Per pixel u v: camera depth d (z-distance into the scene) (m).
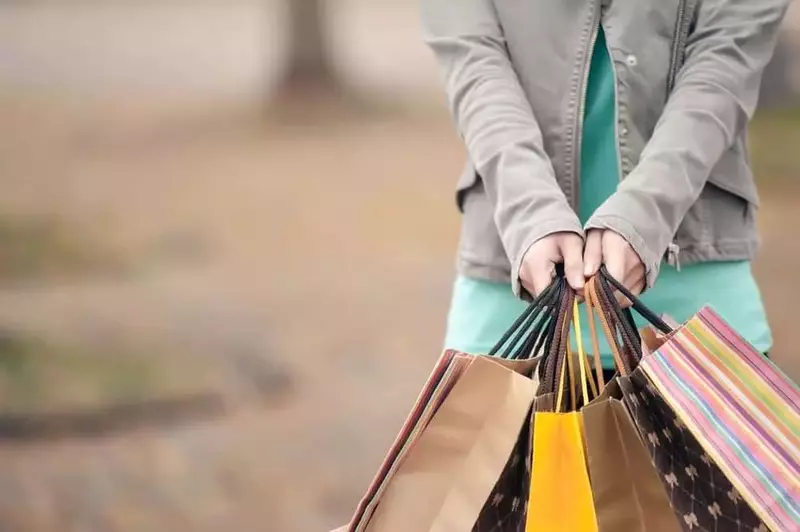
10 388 5.83
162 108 16.61
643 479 1.69
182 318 7.24
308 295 7.91
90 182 11.76
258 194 11.34
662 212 2.02
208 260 8.79
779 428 1.65
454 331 2.40
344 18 28.58
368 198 11.23
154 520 4.62
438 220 10.31
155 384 5.98
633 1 2.23
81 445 5.34
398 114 16.09
